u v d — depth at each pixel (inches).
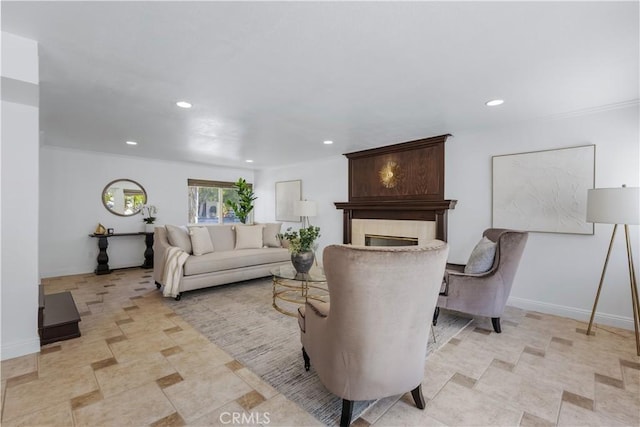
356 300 52.8
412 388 61.2
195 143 172.6
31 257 86.5
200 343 95.2
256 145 177.6
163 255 146.9
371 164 187.8
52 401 65.4
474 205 144.3
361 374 56.0
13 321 84.4
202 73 83.9
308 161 235.5
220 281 155.8
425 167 160.9
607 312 111.1
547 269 124.0
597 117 112.0
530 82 89.0
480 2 54.2
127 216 215.3
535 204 125.6
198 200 259.3
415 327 57.5
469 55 73.5
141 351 89.3
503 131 135.0
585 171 113.9
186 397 67.6
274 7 56.0
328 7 55.9
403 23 60.9
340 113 117.8
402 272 51.9
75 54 74.0
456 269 128.0
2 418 59.8
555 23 60.4
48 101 105.3
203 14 58.3
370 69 81.1
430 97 101.2
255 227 194.7
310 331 70.0
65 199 190.5
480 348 93.3
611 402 66.8
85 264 198.4
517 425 59.6
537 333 104.6
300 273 128.1
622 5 54.5
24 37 67.1
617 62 76.3
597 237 112.7
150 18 59.7
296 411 63.4
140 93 98.0
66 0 54.5
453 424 59.7
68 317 100.0
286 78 86.8
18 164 84.0
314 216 231.6
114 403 65.1
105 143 173.2
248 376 76.4
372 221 187.3
